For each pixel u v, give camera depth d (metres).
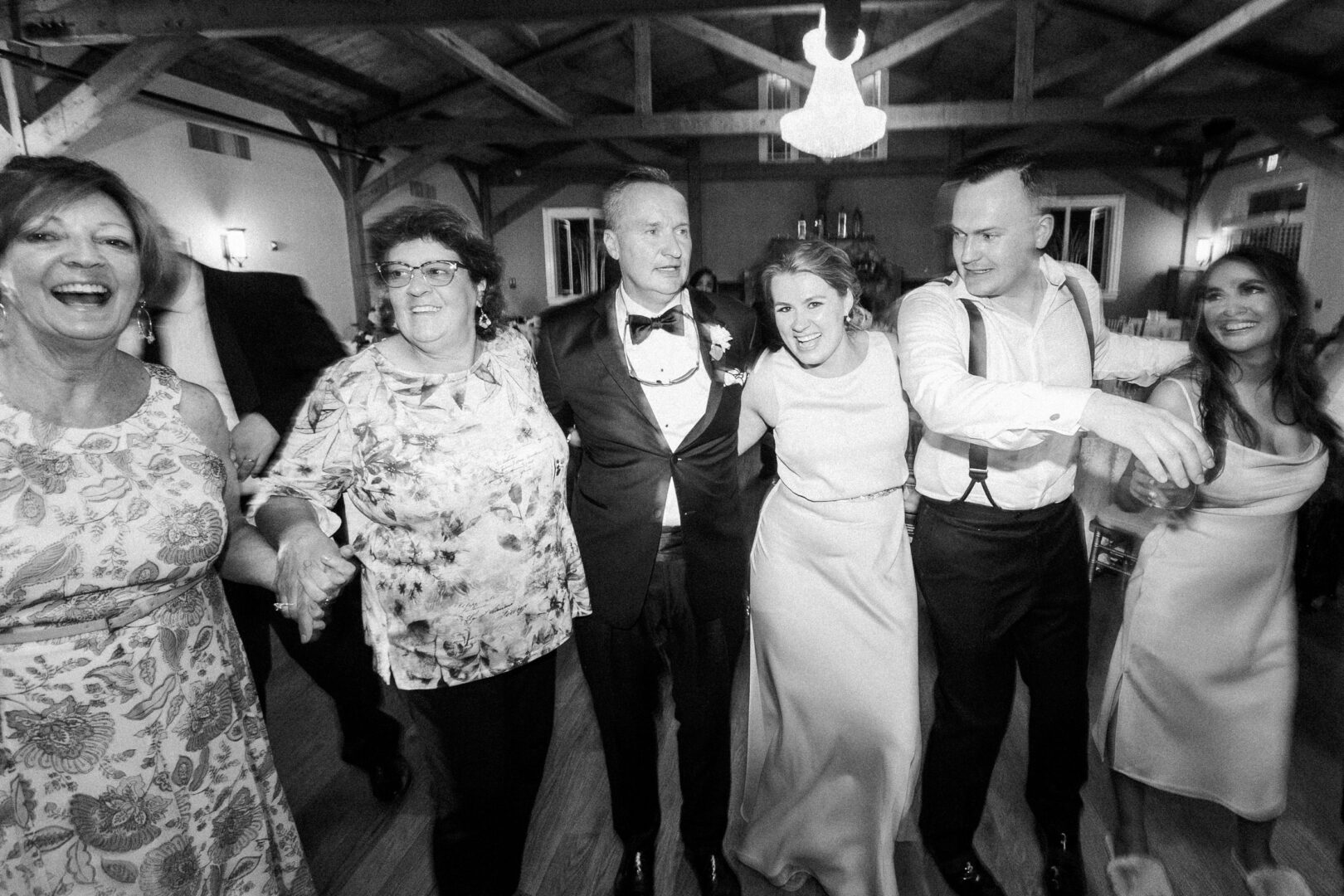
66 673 1.05
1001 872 1.87
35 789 1.05
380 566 1.51
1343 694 2.70
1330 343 2.19
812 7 5.02
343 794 2.26
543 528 1.58
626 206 1.58
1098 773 2.26
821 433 1.65
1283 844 1.94
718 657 1.76
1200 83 9.00
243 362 1.83
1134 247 11.95
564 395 1.69
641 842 1.82
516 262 13.23
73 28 5.12
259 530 1.41
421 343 1.43
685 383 1.68
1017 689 2.80
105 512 1.07
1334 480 1.69
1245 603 1.67
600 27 9.21
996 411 1.17
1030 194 1.42
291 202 8.24
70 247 1.01
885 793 1.68
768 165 12.41
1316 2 6.62
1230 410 1.58
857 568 1.67
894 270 11.45
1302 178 9.06
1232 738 1.73
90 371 1.08
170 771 1.14
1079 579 1.69
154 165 6.35
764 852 1.87
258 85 7.69
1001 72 11.09
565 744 2.53
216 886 1.20
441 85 9.30
